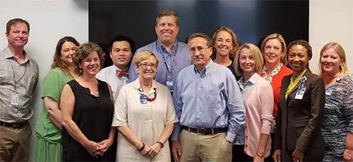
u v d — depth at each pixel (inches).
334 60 121.9
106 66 143.9
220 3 145.5
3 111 133.9
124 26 145.6
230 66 133.3
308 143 113.1
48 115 129.8
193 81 120.3
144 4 145.5
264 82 123.2
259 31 144.9
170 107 121.0
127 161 116.4
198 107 118.9
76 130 112.7
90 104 114.0
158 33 131.1
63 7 147.7
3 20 148.2
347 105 119.4
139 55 118.1
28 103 139.6
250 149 123.7
